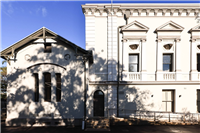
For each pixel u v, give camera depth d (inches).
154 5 450.6
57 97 410.3
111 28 462.6
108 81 442.3
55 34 380.2
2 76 712.4
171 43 456.4
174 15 463.5
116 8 455.5
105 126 371.2
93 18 463.8
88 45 460.8
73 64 403.2
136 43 458.0
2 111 562.9
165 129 364.2
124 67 451.5
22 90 402.3
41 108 398.6
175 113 427.8
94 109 451.2
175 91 445.4
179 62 450.6
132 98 446.0
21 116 396.8
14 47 382.0
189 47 460.1
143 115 443.8
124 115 442.9
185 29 462.0
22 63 407.2
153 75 453.1
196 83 439.2
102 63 460.1
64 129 363.3
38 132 343.3
